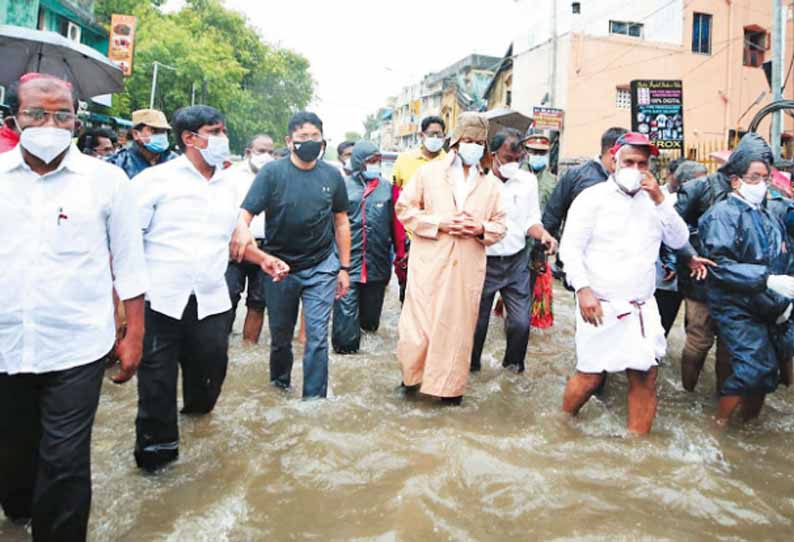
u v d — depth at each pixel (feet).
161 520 8.47
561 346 19.47
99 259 7.59
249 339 18.62
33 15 57.36
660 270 15.93
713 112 71.10
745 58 72.79
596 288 12.02
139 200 9.89
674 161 20.56
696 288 14.78
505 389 14.65
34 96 6.92
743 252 12.51
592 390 12.38
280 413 12.26
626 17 69.05
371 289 19.88
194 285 10.25
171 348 10.07
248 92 181.98
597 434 11.96
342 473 9.76
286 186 12.91
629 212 11.93
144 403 9.88
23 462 7.98
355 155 19.22
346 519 8.53
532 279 20.12
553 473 9.96
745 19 71.31
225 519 8.50
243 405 12.77
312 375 13.28
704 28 70.90
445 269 13.15
